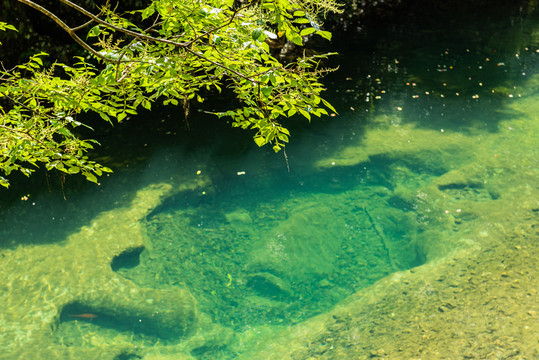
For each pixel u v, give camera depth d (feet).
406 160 26.91
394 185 25.41
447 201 23.44
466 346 15.49
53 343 16.30
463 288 17.97
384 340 16.12
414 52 42.50
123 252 20.25
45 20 33.04
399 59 40.78
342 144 28.07
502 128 29.45
